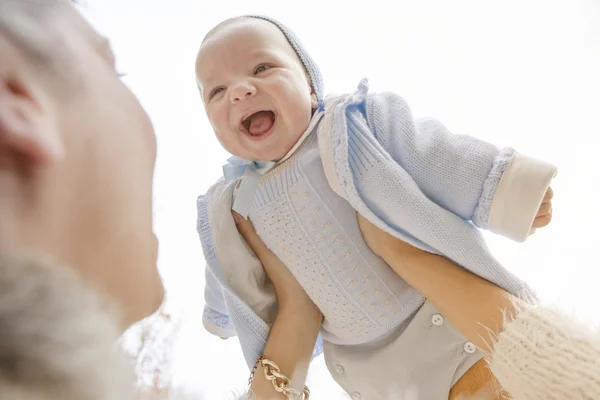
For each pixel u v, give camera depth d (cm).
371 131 99
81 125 39
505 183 86
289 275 105
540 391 64
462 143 92
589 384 60
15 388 26
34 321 28
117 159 41
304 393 95
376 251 100
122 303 39
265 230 105
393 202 91
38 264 31
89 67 43
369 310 101
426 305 100
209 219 111
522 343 69
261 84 97
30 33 38
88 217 38
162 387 37
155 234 48
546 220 89
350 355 105
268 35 103
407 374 98
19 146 34
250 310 104
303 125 101
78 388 28
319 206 101
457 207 91
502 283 88
